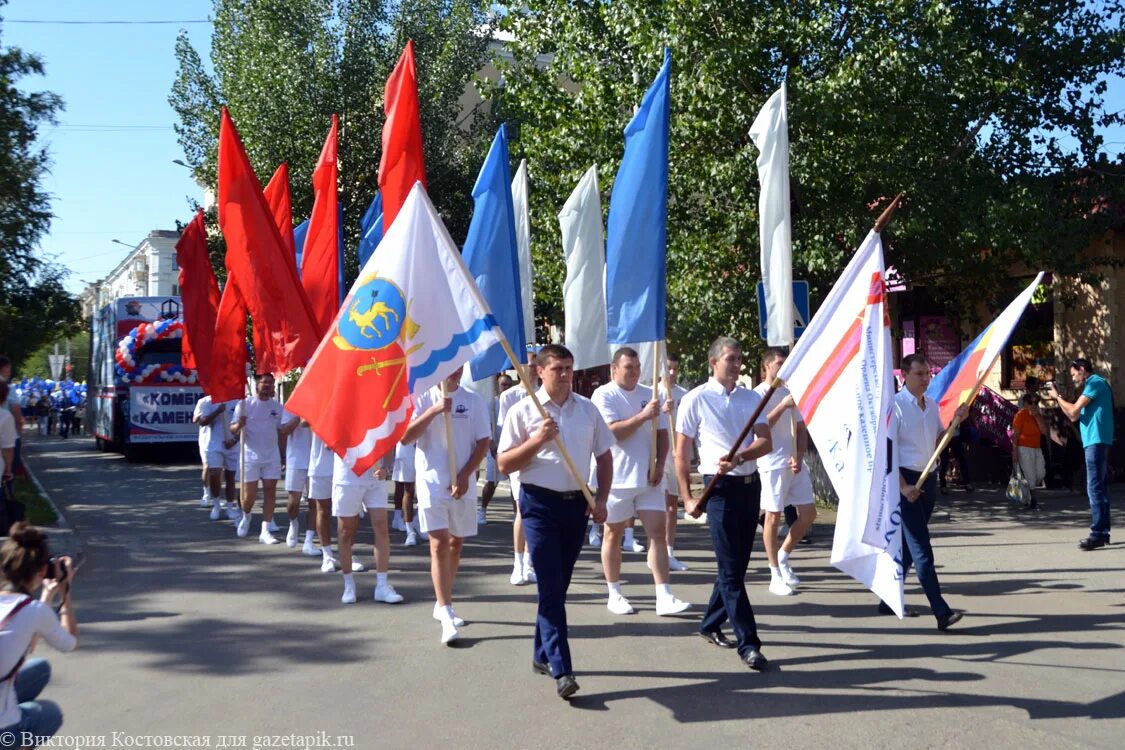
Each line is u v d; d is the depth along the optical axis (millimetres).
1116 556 9938
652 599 8367
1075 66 15094
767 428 6363
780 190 8992
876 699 5609
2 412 10008
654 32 13891
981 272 15203
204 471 14414
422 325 6492
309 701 5684
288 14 23500
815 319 6348
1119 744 4906
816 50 13617
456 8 24422
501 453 5820
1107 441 10281
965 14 14234
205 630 7328
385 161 8250
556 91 15539
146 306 24672
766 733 5090
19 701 4449
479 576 9430
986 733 5062
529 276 11148
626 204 8047
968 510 13695
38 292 22641
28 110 17562
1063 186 14961
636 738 5043
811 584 8953
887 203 13828
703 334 14000
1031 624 7297
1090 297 15828
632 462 7691
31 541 4422
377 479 8141
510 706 5566
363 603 8258
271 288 9898
